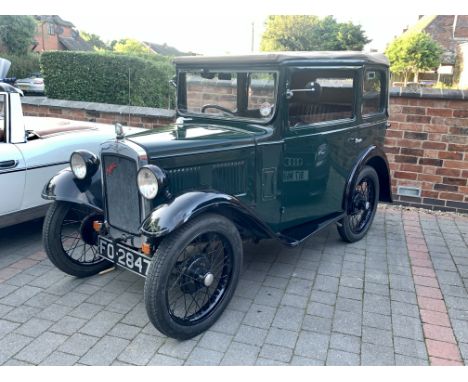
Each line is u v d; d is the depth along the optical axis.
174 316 2.71
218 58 3.52
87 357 2.60
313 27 26.91
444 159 5.43
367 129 4.27
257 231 3.19
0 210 3.82
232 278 2.99
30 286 3.40
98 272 3.63
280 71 3.24
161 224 2.51
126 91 8.84
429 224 5.07
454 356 2.69
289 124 3.42
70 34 43.66
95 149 4.61
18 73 21.94
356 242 4.48
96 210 3.23
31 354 2.61
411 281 3.65
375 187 4.61
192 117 3.86
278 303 3.25
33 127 4.54
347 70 3.79
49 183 3.30
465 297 3.41
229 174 3.19
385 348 2.75
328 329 2.93
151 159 2.79
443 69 28.17
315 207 3.89
